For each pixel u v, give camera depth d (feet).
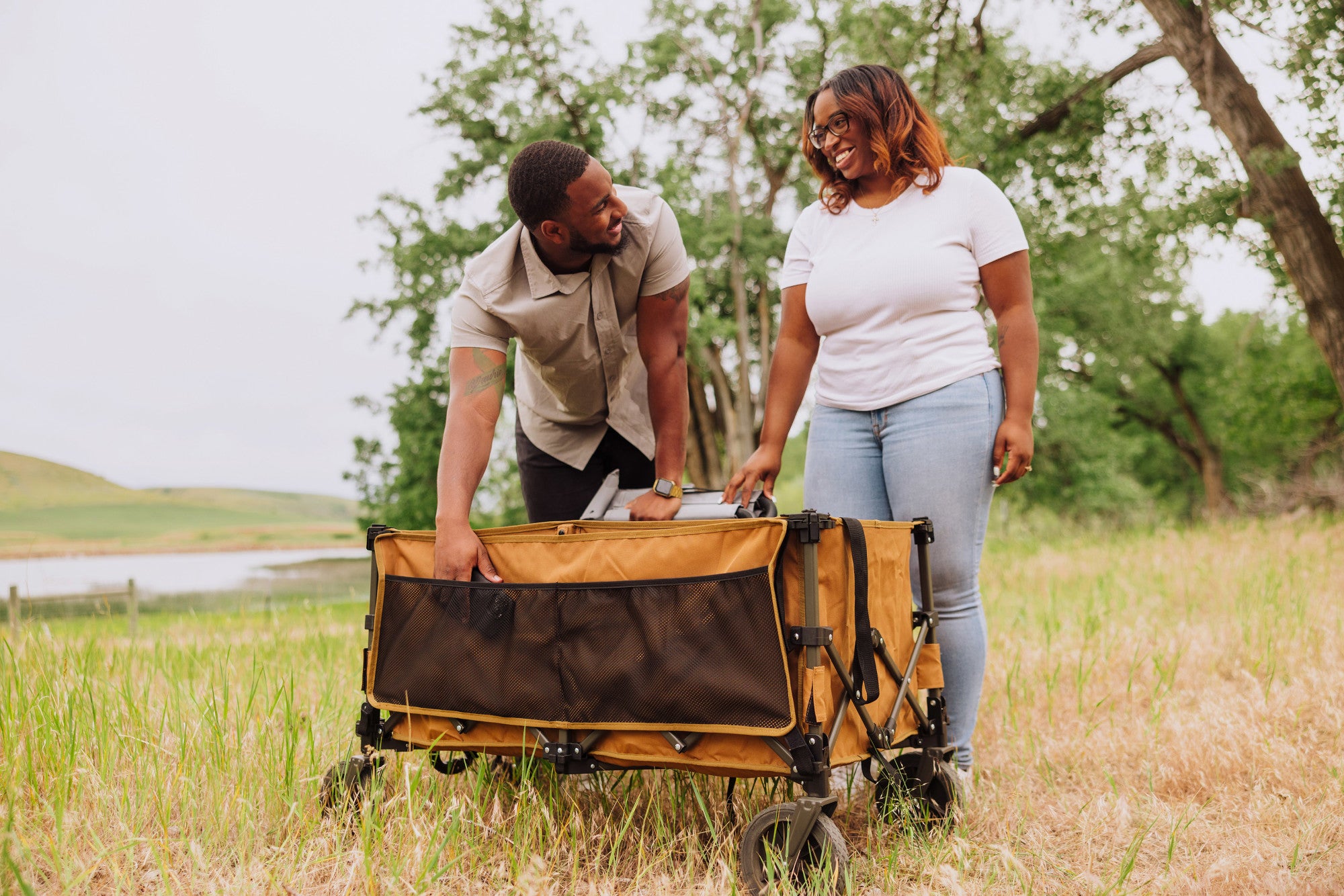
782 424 9.06
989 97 38.99
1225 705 10.11
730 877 6.13
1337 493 48.47
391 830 6.69
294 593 21.67
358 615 19.27
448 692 7.00
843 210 8.87
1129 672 11.70
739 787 7.85
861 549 6.39
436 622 7.13
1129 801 7.98
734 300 64.95
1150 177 36.01
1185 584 20.79
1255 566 22.74
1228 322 102.78
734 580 6.03
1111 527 58.59
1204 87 32.78
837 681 6.36
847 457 8.58
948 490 8.04
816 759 5.85
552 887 6.27
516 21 58.49
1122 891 6.12
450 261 60.44
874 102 8.32
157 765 7.47
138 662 12.91
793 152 64.69
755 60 64.44
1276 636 13.41
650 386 9.47
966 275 8.22
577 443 10.53
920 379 8.12
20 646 11.22
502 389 8.43
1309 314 32.17
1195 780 8.26
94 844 6.55
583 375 9.61
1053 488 76.54
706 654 6.07
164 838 6.64
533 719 6.62
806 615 5.93
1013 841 7.14
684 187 61.36
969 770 8.38
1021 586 25.02
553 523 7.42
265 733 8.24
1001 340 8.29
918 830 7.22
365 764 7.43
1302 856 6.49
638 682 6.24
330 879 6.28
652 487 9.33
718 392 63.72
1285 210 31.73
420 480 60.70
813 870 5.88
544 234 8.17
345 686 11.69
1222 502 89.15
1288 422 74.49
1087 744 9.39
